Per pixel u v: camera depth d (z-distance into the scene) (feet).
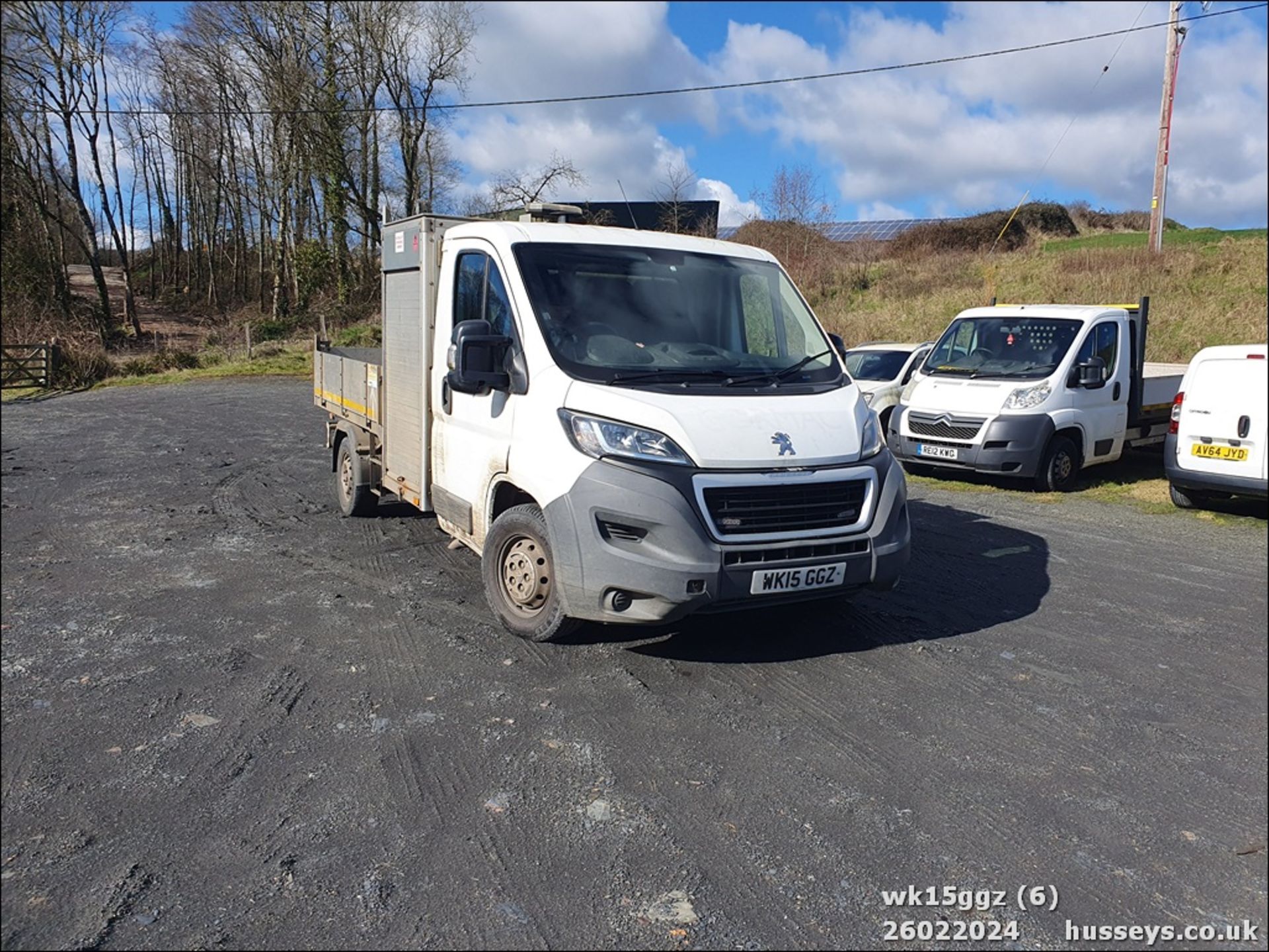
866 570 15.57
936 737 13.58
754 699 14.78
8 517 28.09
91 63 112.68
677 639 17.40
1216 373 29.68
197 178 159.84
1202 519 29.91
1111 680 16.02
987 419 33.88
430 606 19.45
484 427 17.60
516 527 16.69
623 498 14.44
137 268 175.52
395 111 127.44
